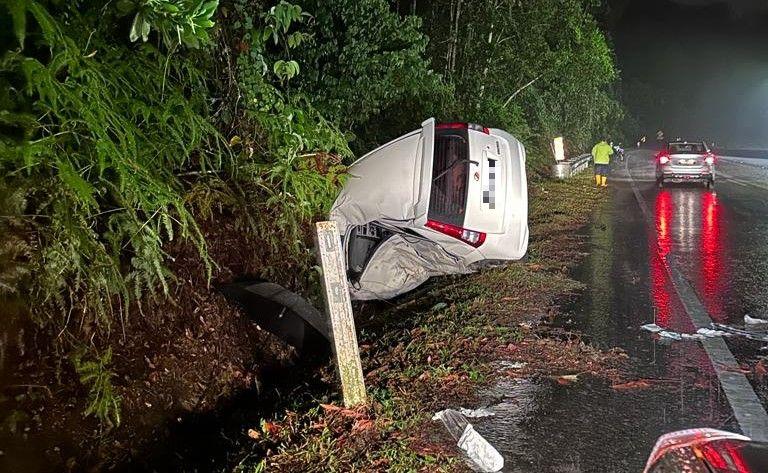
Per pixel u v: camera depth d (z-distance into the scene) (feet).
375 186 26.91
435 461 13.55
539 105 97.25
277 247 25.54
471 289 27.30
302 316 22.25
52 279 15.02
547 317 23.77
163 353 19.33
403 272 29.30
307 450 14.03
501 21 73.82
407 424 15.17
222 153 23.82
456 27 68.08
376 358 19.93
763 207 55.52
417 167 26.61
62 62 14.88
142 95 19.71
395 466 13.25
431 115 50.29
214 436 17.94
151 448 17.21
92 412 16.38
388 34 39.52
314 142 28.71
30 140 15.38
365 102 38.11
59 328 16.16
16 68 15.42
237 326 22.67
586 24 95.20
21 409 14.94
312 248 26.99
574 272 31.14
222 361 21.06
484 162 26.45
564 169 83.20
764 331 22.18
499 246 26.89
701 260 33.65
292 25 36.63
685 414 15.72
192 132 20.54
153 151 20.03
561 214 51.52
